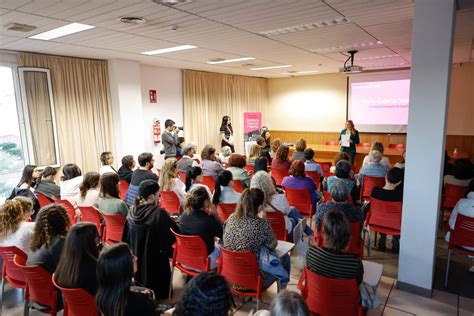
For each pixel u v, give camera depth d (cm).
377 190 343
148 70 743
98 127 621
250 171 570
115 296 150
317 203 403
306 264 204
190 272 269
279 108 1127
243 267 229
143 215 279
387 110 925
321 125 1048
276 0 297
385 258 369
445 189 427
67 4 292
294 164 405
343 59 698
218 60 682
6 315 281
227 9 320
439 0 255
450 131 830
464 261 354
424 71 267
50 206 233
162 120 786
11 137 528
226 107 960
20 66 512
